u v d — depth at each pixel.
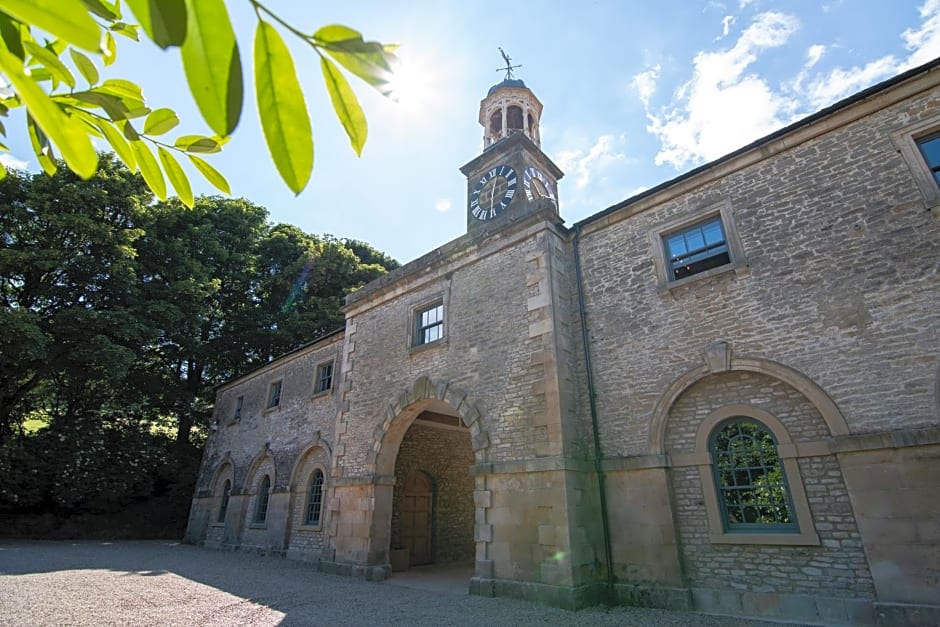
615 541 8.38
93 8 1.24
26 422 23.16
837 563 6.56
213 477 19.97
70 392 20.95
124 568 11.95
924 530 6.01
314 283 28.89
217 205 28.33
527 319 10.09
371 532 11.38
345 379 13.95
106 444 21.28
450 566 13.68
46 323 17.25
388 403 12.32
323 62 0.93
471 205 15.42
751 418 7.76
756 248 8.30
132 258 19.75
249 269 27.42
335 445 13.35
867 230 7.37
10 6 0.78
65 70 1.34
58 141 1.02
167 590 9.25
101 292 19.42
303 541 14.23
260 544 15.83
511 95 17.16
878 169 7.51
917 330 6.66
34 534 18.91
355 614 7.55
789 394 7.49
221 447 20.41
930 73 7.36
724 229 8.72
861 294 7.19
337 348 16.09
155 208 22.92
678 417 8.45
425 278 12.78
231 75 0.79
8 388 18.69
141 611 7.48
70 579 10.02
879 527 6.30
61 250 17.94
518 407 9.59
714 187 9.13
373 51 0.88
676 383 8.48
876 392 6.75
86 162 1.05
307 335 26.67
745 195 8.70
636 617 7.11
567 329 9.95
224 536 17.53
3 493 18.14
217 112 0.79
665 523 7.93
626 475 8.57
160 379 22.66
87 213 18.83
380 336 13.47
